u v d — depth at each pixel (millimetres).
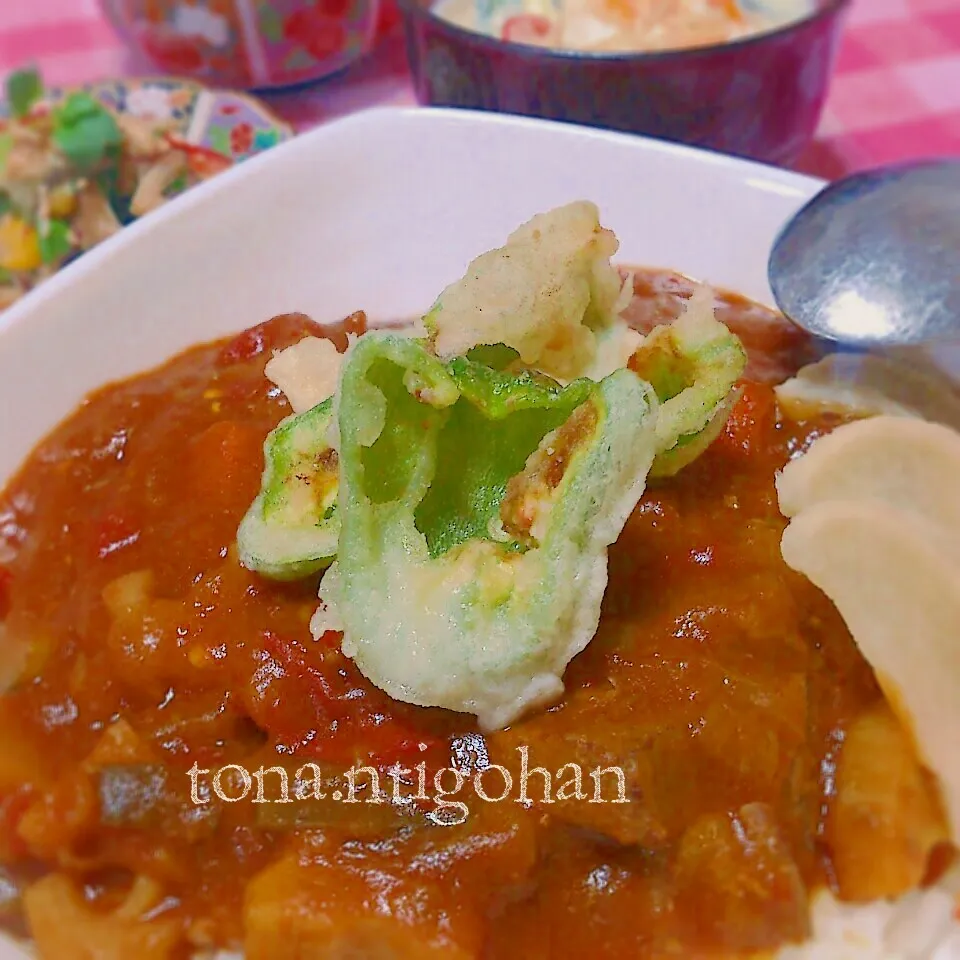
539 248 168
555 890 147
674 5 314
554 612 137
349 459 141
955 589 158
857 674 164
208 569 170
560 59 254
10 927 154
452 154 240
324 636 155
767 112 270
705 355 163
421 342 154
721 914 144
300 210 235
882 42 343
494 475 153
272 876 140
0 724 168
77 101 297
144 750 153
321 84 355
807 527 155
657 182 234
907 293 210
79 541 189
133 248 220
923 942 153
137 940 147
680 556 164
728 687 151
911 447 176
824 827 156
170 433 194
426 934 134
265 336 214
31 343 207
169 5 330
